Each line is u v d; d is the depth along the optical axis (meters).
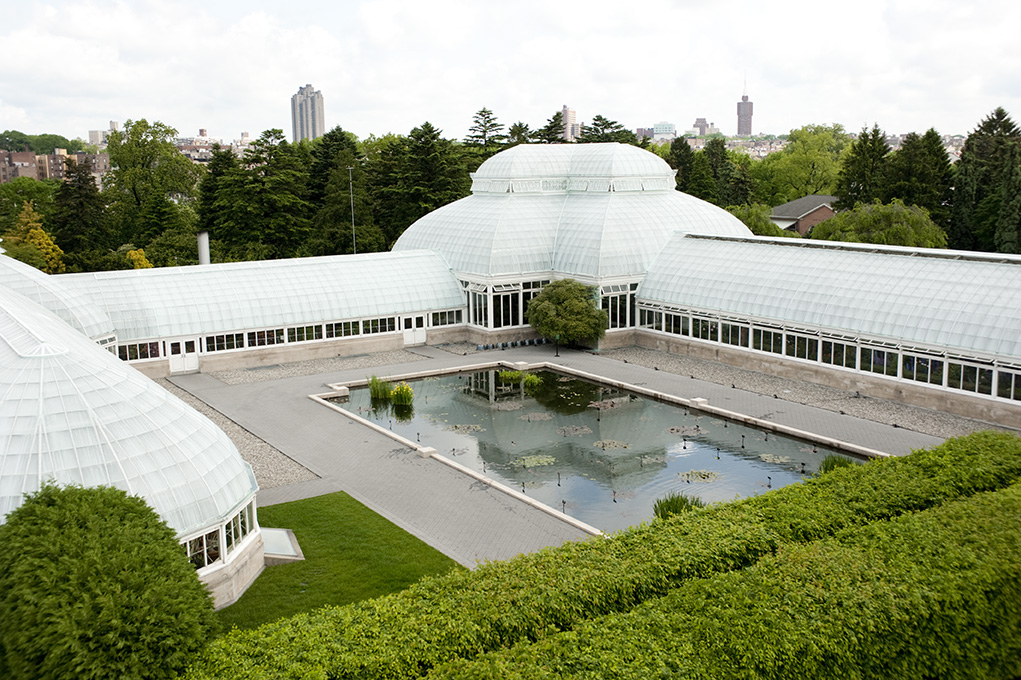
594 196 89.50
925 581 27.78
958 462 38.06
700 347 75.75
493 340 82.31
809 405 60.84
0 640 23.59
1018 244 113.62
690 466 50.53
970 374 56.91
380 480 47.75
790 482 47.62
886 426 55.66
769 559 28.95
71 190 123.19
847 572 28.06
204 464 34.69
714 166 169.12
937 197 124.12
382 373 72.38
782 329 68.75
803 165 181.88
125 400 34.78
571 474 49.59
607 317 79.44
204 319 72.94
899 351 60.69
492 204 90.12
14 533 25.41
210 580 33.41
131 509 28.06
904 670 26.41
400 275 83.50
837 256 69.88
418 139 131.38
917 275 63.25
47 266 110.75
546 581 27.97
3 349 37.38
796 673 24.56
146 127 145.38
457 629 25.31
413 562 37.28
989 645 28.12
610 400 64.75
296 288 78.06
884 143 133.75
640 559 29.56
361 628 25.62
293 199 122.81
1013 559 29.05
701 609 26.30
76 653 23.06
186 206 147.25
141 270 75.75
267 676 23.20
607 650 24.23
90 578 24.42
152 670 23.75
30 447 31.78
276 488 46.66
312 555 38.16
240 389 67.50
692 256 79.75
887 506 34.03
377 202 137.50
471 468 50.75
